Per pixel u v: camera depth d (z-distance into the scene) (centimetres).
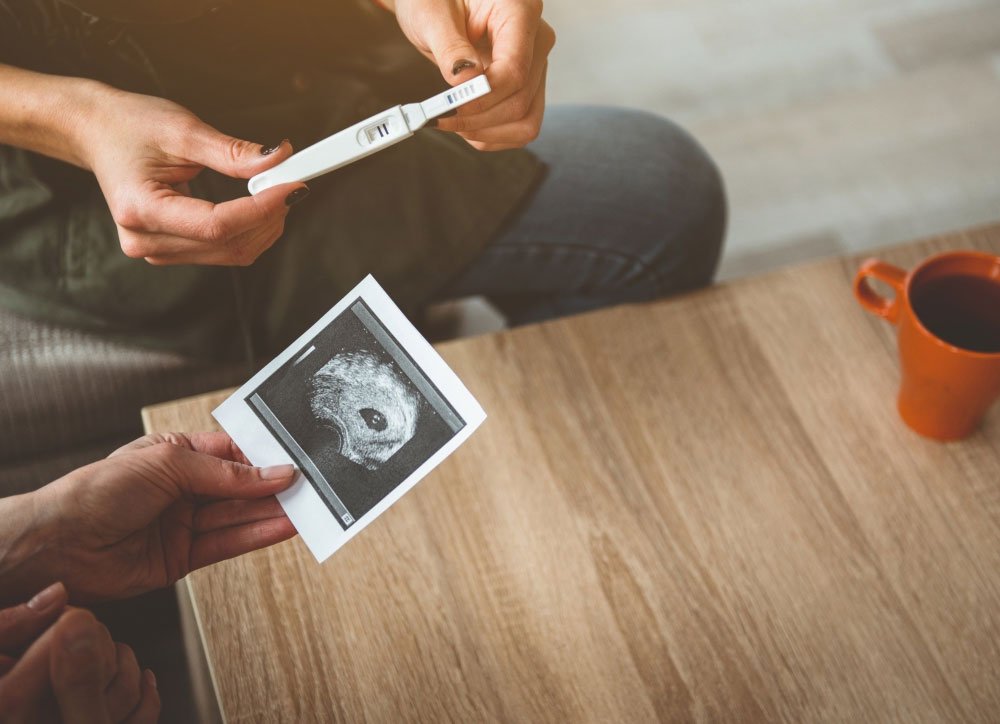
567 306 122
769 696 74
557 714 74
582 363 91
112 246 100
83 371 105
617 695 74
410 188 106
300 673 75
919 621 77
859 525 82
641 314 94
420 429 75
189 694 109
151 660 112
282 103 102
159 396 108
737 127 196
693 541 81
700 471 85
